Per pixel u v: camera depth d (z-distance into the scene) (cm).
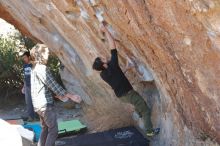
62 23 699
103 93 818
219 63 358
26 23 863
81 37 687
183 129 523
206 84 399
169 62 448
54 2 639
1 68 1113
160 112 613
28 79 859
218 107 408
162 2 357
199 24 339
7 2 849
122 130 737
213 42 343
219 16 314
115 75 552
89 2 525
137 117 731
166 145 580
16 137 490
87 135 732
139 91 649
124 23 480
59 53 860
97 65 550
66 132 777
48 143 607
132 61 597
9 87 1126
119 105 782
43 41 866
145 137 689
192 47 373
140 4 400
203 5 316
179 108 511
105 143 689
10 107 1075
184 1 330
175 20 362
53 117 602
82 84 881
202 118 457
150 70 568
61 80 1055
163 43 423
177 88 481
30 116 875
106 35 561
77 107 981
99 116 845
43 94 594
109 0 465
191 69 405
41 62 596
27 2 745
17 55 1127
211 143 461
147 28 430
